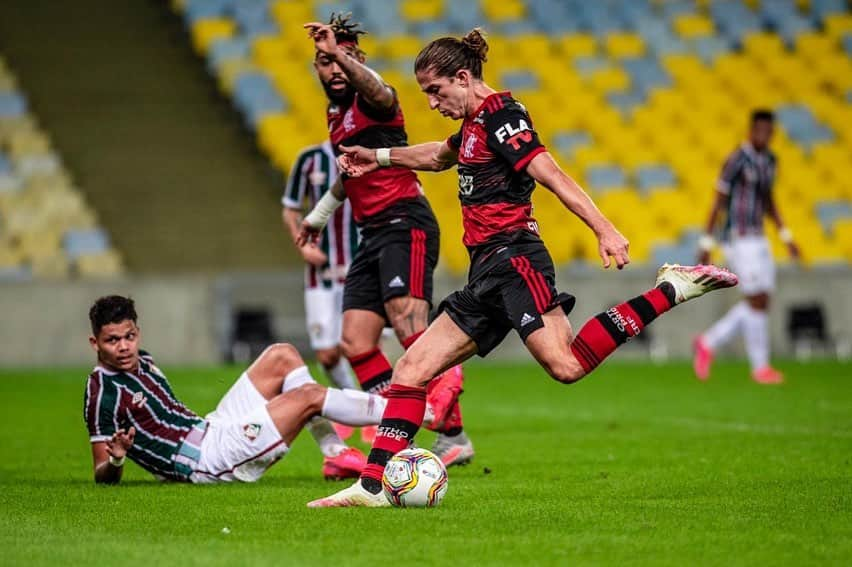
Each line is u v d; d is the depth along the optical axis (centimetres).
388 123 2767
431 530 1884
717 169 8300
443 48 2131
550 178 2048
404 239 2795
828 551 1716
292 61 8294
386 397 2269
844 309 7225
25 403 4612
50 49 8462
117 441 2339
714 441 3306
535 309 2088
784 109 8862
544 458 2975
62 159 7744
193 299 6606
